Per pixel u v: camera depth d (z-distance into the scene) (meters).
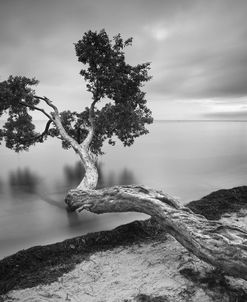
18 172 21.17
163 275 6.00
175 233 6.89
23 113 17.33
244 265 5.20
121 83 14.84
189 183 16.98
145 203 7.92
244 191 12.43
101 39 14.77
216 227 6.19
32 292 5.54
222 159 27.39
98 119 16.33
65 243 7.41
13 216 10.81
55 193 14.59
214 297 5.21
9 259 6.62
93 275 6.12
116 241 7.68
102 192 9.63
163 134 76.31
